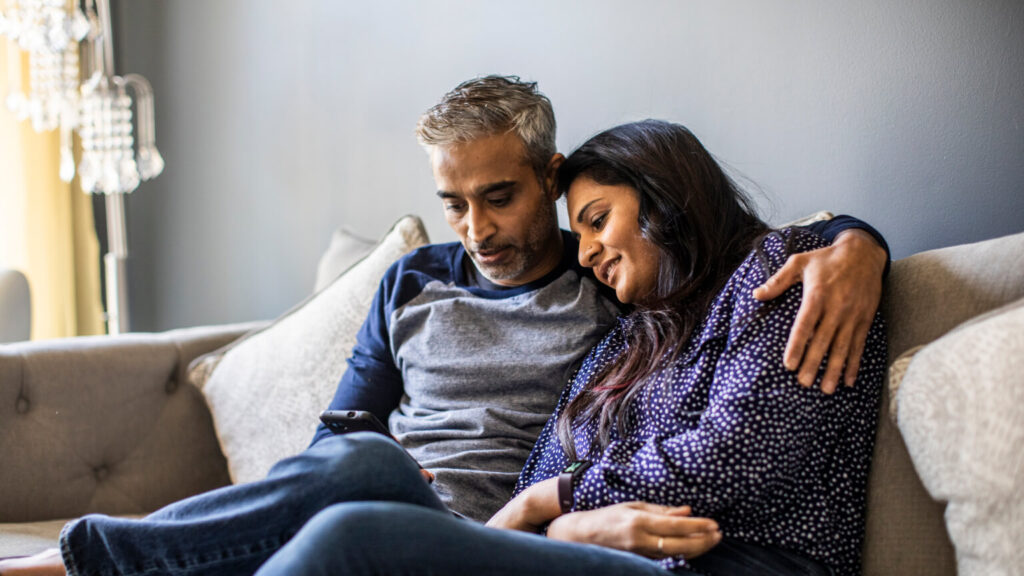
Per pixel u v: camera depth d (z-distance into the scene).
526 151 1.47
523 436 1.48
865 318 1.14
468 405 1.52
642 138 1.37
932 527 1.11
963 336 1.04
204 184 3.01
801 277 1.16
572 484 1.20
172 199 3.12
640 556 1.08
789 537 1.12
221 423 1.88
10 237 2.84
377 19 2.45
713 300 1.28
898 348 1.22
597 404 1.32
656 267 1.37
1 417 1.77
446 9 2.29
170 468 1.93
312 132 2.67
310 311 1.87
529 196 1.49
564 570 1.01
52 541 1.62
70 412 1.83
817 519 1.12
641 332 1.33
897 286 1.26
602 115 2.00
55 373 1.83
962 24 1.49
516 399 1.50
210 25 2.92
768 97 1.73
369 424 1.36
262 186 2.84
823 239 1.25
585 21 2.01
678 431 1.20
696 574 1.11
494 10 2.18
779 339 1.13
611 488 1.16
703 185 1.35
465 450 1.48
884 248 1.25
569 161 1.44
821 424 1.12
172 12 3.02
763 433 1.09
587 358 1.45
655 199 1.34
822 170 1.67
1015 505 0.94
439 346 1.56
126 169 2.52
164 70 3.07
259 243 2.87
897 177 1.58
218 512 1.13
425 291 1.63
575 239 1.60
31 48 2.36
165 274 3.18
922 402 1.04
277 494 1.10
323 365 1.80
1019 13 1.43
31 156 2.89
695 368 1.21
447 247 1.69
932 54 1.52
